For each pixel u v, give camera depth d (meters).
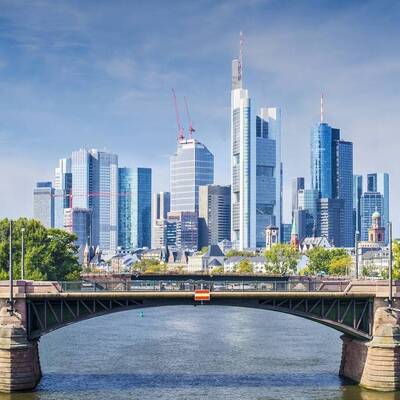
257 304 115.50
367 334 115.88
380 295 115.31
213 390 112.31
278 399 106.12
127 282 117.38
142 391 111.25
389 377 111.75
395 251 196.25
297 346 160.25
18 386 109.12
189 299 114.81
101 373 125.69
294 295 114.50
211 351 152.25
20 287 111.50
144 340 170.25
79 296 112.31
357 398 106.44
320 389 112.56
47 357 142.38
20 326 109.81
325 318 116.31
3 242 197.50
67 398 105.44
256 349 155.25
